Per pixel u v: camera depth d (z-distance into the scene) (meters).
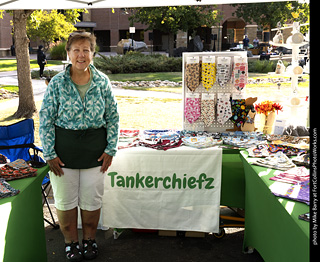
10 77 16.17
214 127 4.11
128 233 3.72
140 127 8.08
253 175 2.95
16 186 2.64
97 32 38.94
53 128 2.84
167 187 3.48
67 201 2.98
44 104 2.79
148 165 3.44
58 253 3.31
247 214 3.21
